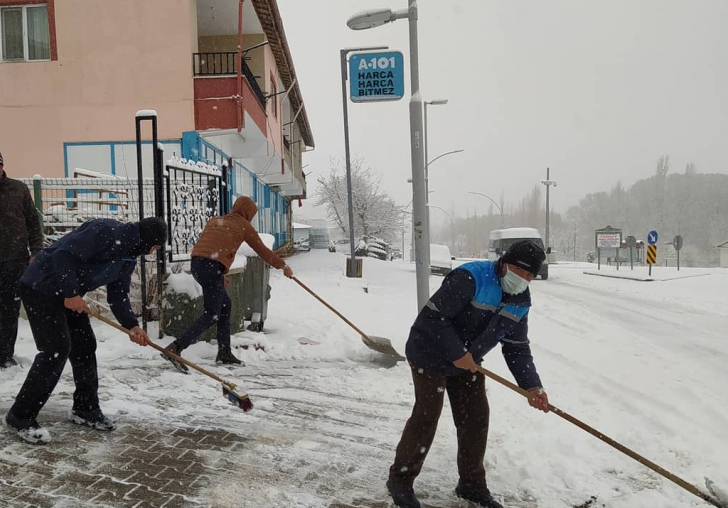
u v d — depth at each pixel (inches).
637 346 311.4
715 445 162.4
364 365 230.5
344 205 1612.9
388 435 157.9
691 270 1017.5
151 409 164.6
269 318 319.9
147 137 480.7
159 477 124.0
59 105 485.7
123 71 481.1
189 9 478.9
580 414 184.1
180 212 262.4
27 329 253.6
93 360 148.7
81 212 284.7
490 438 157.2
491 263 115.6
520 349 122.5
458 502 123.8
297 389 195.0
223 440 146.6
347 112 624.7
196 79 478.3
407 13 273.4
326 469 134.1
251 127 544.1
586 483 133.6
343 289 497.4
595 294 622.5
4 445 134.7
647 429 174.2
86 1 479.8
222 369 212.7
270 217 1022.4
